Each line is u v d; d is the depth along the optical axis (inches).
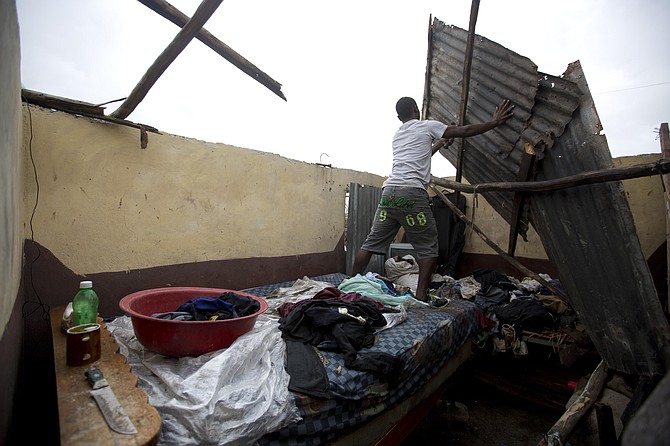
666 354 69.9
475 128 86.5
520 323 107.3
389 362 61.6
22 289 62.9
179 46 67.4
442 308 103.1
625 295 72.6
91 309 57.6
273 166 129.4
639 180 132.7
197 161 104.0
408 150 105.3
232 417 41.3
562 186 71.4
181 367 48.5
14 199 44.0
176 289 69.0
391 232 113.5
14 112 41.9
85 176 80.7
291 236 138.7
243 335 56.8
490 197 109.3
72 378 39.6
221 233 111.7
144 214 91.9
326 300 79.1
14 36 37.4
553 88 70.3
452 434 97.4
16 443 52.2
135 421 31.5
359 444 58.6
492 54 81.8
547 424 103.0
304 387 51.2
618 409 72.5
